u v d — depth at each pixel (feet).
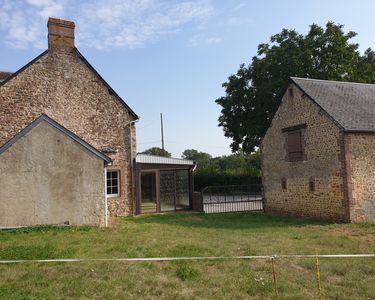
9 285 19.93
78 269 22.75
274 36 93.66
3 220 36.14
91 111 55.31
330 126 47.88
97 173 40.19
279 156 59.47
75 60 54.80
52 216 37.96
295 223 47.11
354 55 90.38
